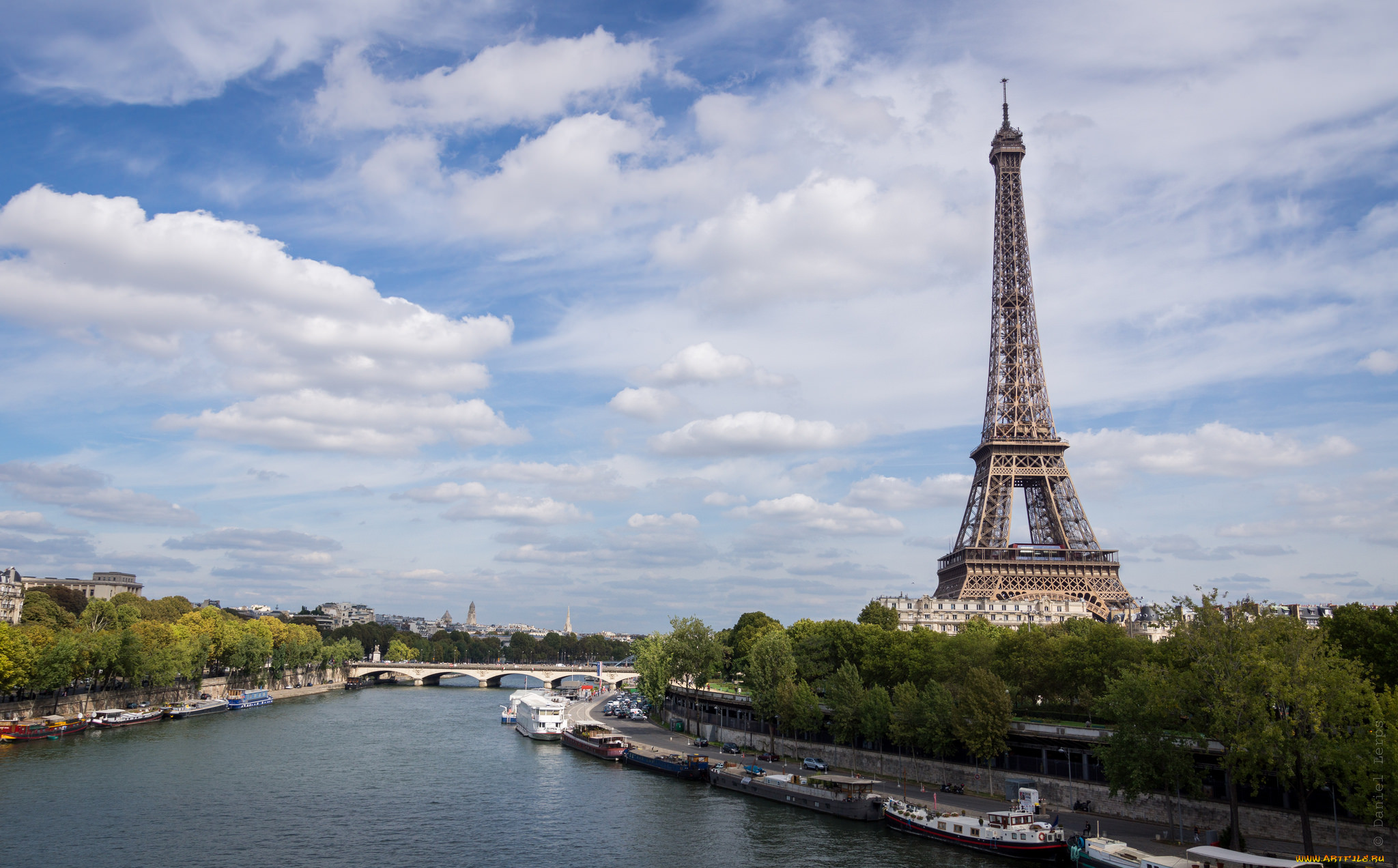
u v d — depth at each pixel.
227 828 149.88
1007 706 163.25
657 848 141.62
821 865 131.88
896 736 178.88
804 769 199.75
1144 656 167.88
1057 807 154.50
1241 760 121.12
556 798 179.00
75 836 141.62
